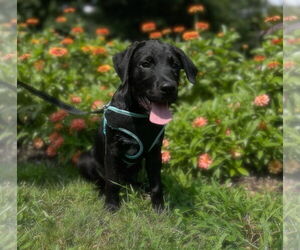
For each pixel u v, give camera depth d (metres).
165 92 1.11
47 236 1.11
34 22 2.41
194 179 1.57
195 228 1.16
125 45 2.32
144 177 1.52
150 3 5.91
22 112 1.78
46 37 2.41
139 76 1.18
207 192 1.38
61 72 1.99
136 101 1.21
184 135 1.65
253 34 5.04
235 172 1.60
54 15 5.75
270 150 1.64
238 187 1.52
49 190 1.42
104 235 1.14
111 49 2.28
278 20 1.90
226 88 2.05
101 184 1.47
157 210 1.27
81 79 2.08
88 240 1.10
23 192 1.35
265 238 1.07
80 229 1.15
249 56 3.98
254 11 5.84
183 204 1.32
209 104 1.81
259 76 1.83
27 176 1.58
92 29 5.79
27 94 1.85
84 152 1.57
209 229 1.16
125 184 1.40
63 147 1.73
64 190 1.41
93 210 1.26
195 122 1.63
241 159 1.62
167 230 1.14
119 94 1.25
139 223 1.17
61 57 2.12
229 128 1.67
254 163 1.66
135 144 1.23
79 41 2.32
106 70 1.84
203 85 2.03
